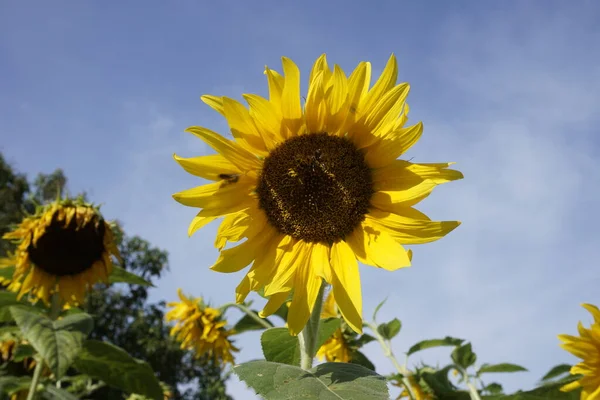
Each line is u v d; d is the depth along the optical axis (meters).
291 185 0.57
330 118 0.57
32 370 0.98
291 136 0.58
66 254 0.95
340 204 0.56
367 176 0.57
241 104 0.55
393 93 0.56
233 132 0.55
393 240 0.54
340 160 0.57
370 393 0.43
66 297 0.97
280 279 0.53
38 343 0.73
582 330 0.79
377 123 0.56
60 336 0.74
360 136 0.57
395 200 0.55
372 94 0.56
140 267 3.67
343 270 0.54
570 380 0.80
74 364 0.85
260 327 0.96
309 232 0.56
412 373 0.91
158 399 0.89
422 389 0.90
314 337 0.52
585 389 0.77
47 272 0.97
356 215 0.56
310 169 0.57
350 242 0.56
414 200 0.54
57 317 0.95
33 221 0.96
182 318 1.25
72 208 0.96
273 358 0.58
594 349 0.78
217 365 1.28
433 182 0.53
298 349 0.58
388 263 0.52
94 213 0.96
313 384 0.44
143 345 3.44
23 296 0.99
